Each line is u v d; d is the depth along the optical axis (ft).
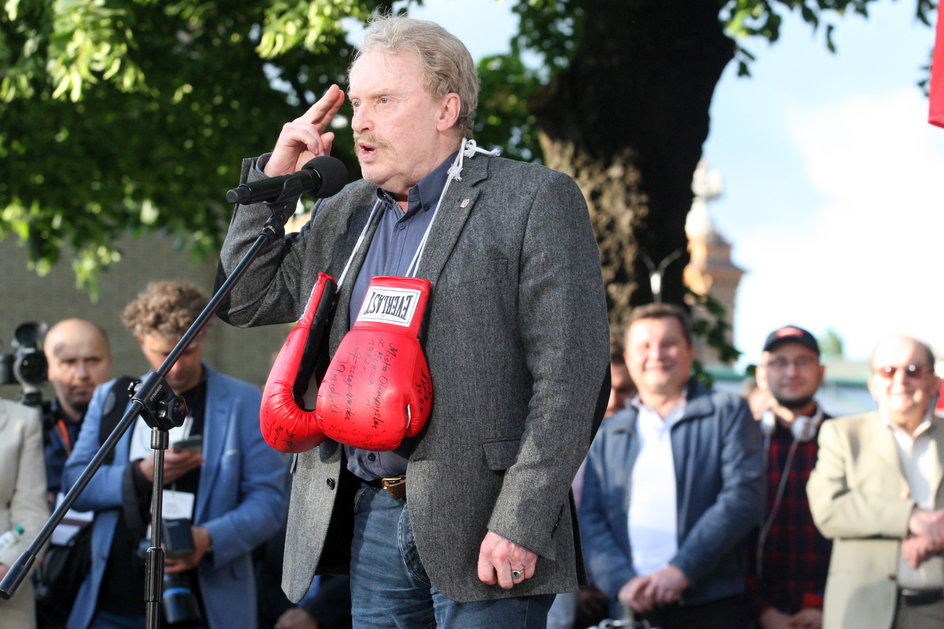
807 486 17.15
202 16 32.48
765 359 18.13
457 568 9.25
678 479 17.47
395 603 9.80
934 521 16.07
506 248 9.40
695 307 28.91
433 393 9.32
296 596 9.84
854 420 17.20
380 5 27.61
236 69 34.37
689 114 26.22
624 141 25.96
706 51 26.22
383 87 9.78
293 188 9.93
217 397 16.97
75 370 19.17
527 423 9.17
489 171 9.83
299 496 10.12
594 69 26.13
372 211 10.30
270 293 10.68
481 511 9.28
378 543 9.82
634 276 25.71
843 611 16.42
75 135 36.40
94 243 42.39
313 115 10.49
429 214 9.87
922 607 16.07
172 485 16.38
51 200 38.58
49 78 31.04
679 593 16.88
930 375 16.80
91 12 28.17
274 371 9.80
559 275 9.27
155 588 9.98
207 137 36.45
